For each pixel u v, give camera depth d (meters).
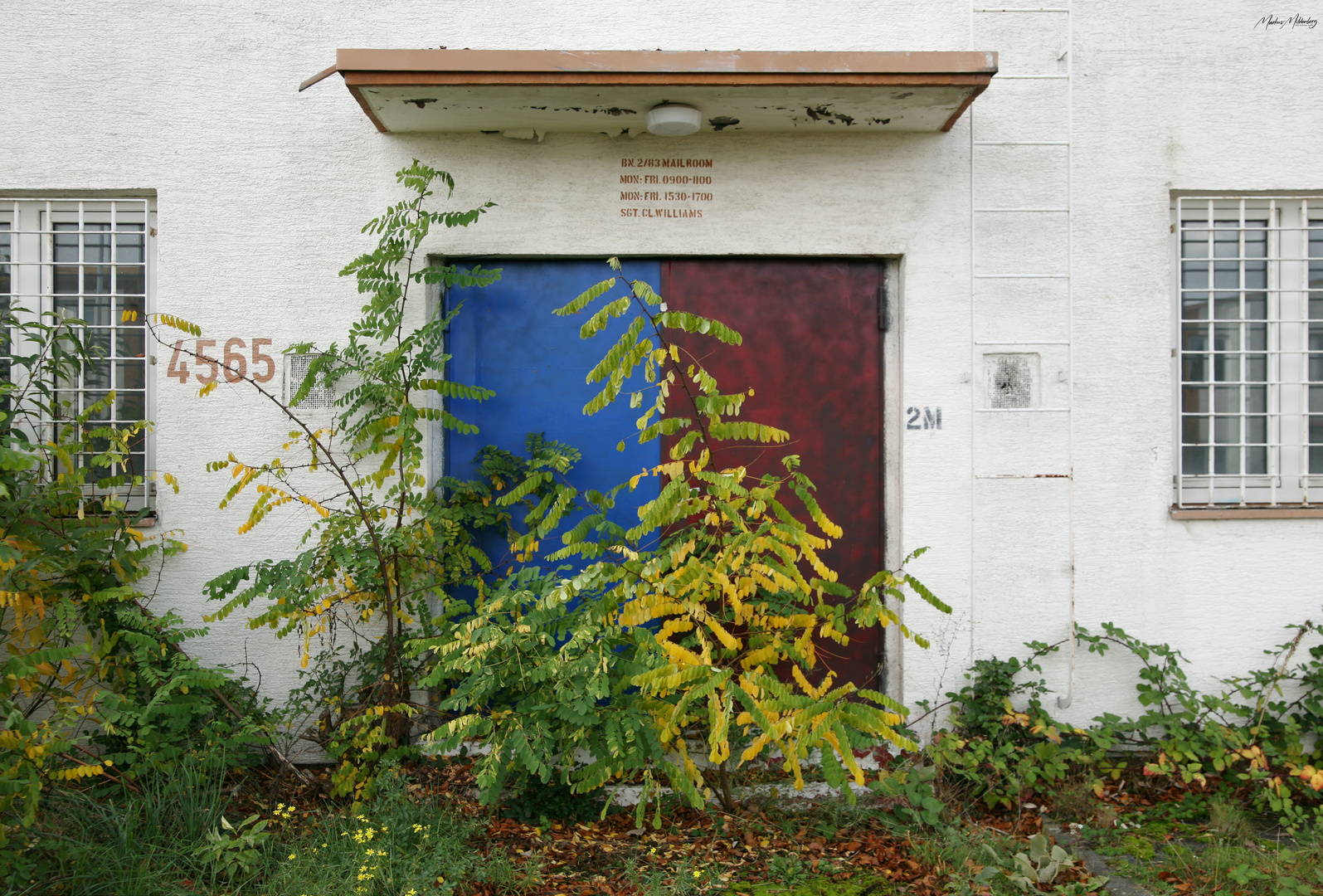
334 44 4.70
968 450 4.77
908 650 4.75
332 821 3.81
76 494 4.19
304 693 4.58
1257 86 4.82
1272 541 4.80
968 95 4.25
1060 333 4.79
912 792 4.08
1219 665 4.80
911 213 4.77
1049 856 3.69
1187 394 4.95
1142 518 4.80
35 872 3.25
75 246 4.81
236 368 4.67
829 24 4.77
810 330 4.87
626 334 3.65
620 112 4.44
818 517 3.88
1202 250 4.96
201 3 4.68
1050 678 4.75
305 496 4.68
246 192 4.68
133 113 4.67
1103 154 4.80
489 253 4.71
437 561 4.47
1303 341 4.93
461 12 4.72
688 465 4.63
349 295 4.70
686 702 3.40
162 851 3.50
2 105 4.65
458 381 4.80
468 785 4.16
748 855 3.87
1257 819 4.22
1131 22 4.81
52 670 3.99
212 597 3.96
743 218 4.75
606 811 3.94
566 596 3.53
